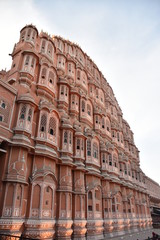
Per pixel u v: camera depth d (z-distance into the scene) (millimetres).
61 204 20172
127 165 39000
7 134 17188
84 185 24734
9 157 16781
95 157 28328
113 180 30547
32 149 18703
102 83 44688
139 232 35000
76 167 23703
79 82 33188
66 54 34719
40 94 23719
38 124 20516
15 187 15812
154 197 61969
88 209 23891
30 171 18391
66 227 19250
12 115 18312
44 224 17031
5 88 18297
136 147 53062
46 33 31188
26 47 25047
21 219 15562
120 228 29281
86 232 22453
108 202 27797
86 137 27016
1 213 14734
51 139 21344
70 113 28281
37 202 17438
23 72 22453
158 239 25047
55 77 27250
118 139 40500
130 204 35594
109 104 43219
